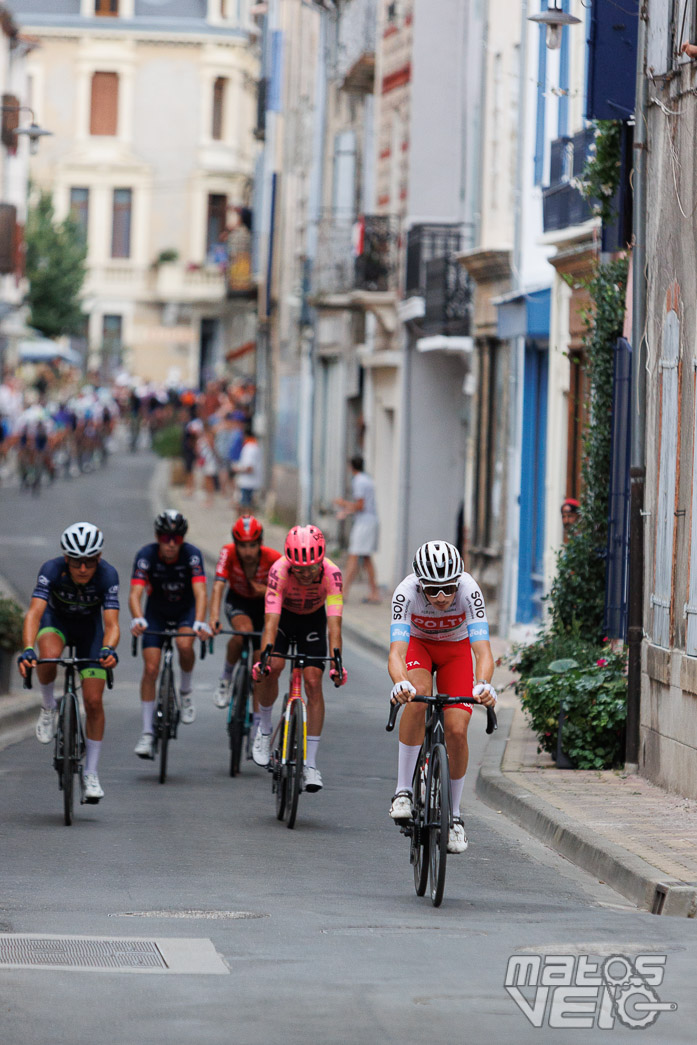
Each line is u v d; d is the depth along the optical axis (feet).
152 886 111.75
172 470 637.30
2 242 572.10
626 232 189.26
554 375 258.57
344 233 411.54
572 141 237.86
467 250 320.91
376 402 383.86
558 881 119.85
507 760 169.58
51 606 142.10
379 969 87.56
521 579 276.00
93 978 84.43
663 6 156.25
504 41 298.56
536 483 275.80
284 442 540.11
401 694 111.96
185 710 165.58
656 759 153.89
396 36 371.15
